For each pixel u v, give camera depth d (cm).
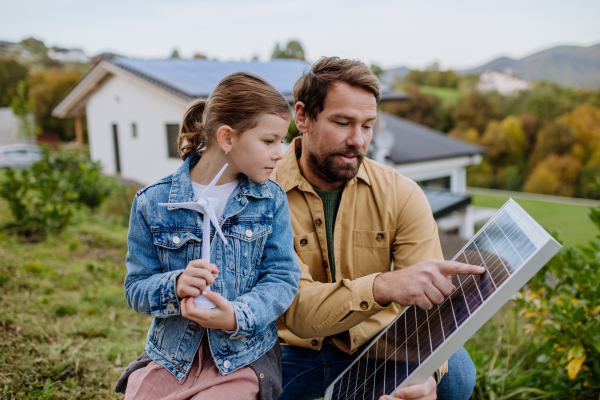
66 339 293
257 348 149
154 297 133
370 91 172
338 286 158
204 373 143
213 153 146
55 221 621
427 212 193
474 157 1534
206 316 128
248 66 1446
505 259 126
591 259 272
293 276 152
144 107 1485
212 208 132
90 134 1838
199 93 1116
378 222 192
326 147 175
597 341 235
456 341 117
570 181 3675
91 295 407
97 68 1568
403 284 145
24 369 236
